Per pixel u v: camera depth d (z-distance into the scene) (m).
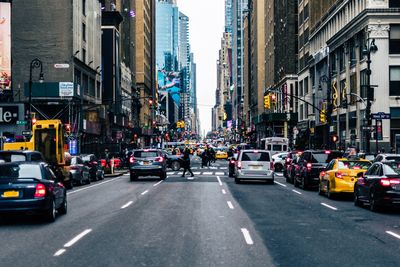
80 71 66.56
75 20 64.12
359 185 21.17
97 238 13.35
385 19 50.88
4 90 56.19
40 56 62.22
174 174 46.81
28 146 31.86
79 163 34.62
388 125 50.62
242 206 20.98
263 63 145.38
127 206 21.05
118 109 92.06
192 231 14.48
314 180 29.23
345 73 60.53
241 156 34.06
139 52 136.50
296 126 92.75
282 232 14.37
